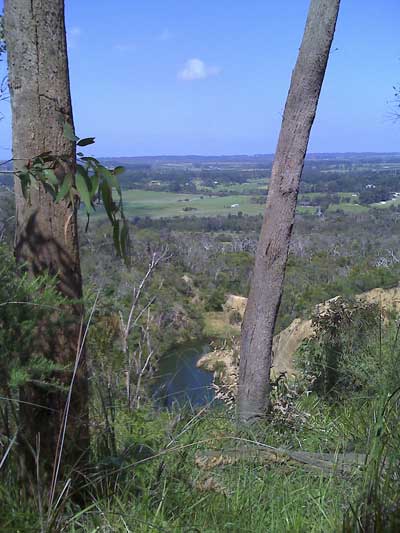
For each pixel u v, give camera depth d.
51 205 2.61
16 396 2.62
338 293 13.37
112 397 3.31
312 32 5.91
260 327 5.96
